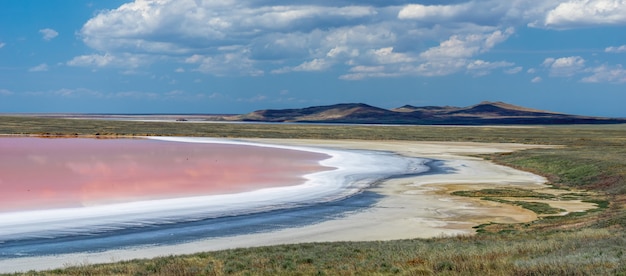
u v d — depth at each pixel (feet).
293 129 540.11
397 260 63.93
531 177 190.70
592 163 191.93
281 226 106.52
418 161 239.91
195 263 66.80
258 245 90.79
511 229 99.04
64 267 70.38
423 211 122.52
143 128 497.46
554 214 118.11
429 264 58.80
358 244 81.30
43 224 104.99
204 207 125.90
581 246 67.00
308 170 200.75
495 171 207.10
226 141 367.04
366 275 56.65
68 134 407.03
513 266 54.49
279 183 166.61
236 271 61.41
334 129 554.87
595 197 143.64
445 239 86.17
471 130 573.33
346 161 235.61
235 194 145.07
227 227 105.19
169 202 131.95
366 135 442.50
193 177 180.55
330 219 113.50
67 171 194.90
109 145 320.50
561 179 181.47
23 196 138.72
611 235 77.51
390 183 168.04
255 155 263.90
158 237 96.32
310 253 72.13
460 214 119.14
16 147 296.10
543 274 50.34
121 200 134.41
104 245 89.86
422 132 506.48
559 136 456.04
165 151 283.38
